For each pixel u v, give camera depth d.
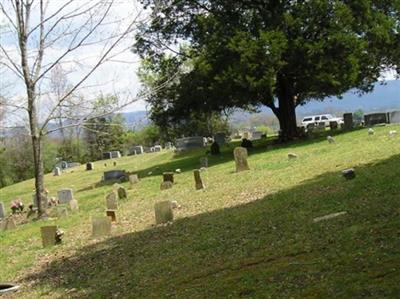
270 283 7.18
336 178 14.41
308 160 20.59
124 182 28.92
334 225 9.53
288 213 11.62
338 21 29.25
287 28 29.75
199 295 7.49
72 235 15.85
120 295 8.80
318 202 11.91
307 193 13.35
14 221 22.12
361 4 30.47
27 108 20.00
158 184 23.91
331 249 8.03
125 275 10.06
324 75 29.14
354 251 7.59
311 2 29.31
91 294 9.31
